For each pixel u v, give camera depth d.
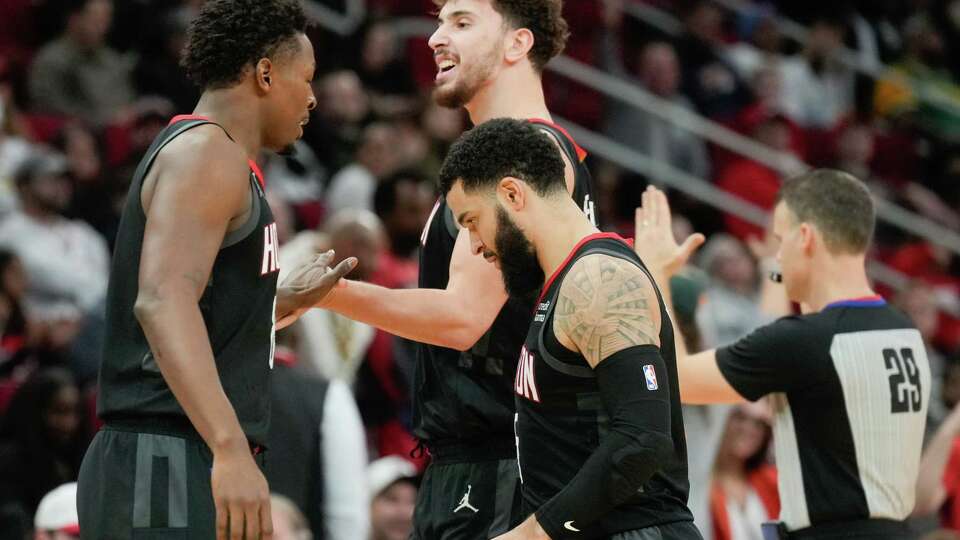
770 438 17.39
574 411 10.12
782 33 41.09
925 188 40.06
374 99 31.44
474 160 10.40
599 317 9.79
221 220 9.56
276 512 12.26
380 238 21.48
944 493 17.39
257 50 10.03
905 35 43.16
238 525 9.05
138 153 26.92
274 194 24.16
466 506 12.01
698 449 17.19
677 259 13.33
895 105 41.06
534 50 12.34
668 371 10.37
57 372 18.36
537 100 12.38
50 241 24.78
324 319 18.83
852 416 12.91
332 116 29.98
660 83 36.09
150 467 9.59
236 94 10.05
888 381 13.02
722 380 13.05
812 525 13.02
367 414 20.45
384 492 16.45
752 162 35.06
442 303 11.43
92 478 9.78
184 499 9.59
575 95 35.56
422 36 35.50
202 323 9.30
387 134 28.28
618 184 33.19
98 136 28.39
